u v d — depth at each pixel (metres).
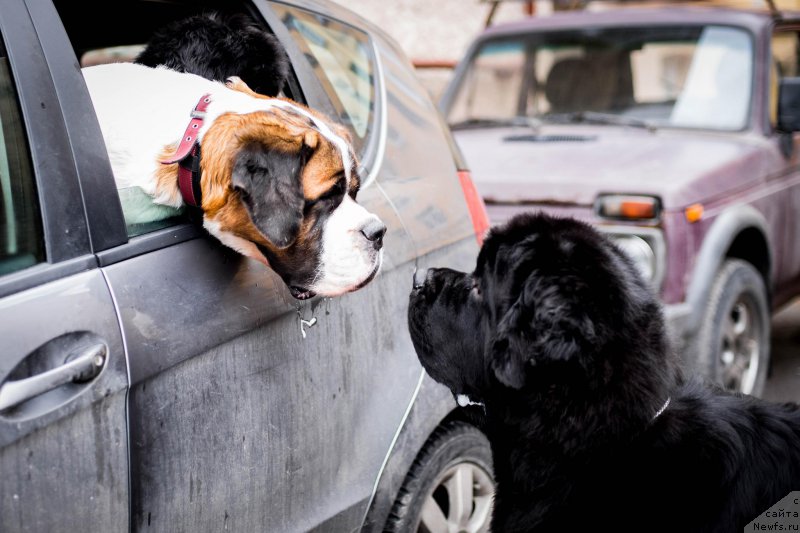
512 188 5.10
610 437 2.15
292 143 2.12
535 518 2.30
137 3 2.91
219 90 2.36
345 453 2.60
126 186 2.16
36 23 2.06
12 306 1.79
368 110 3.07
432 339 2.54
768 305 5.48
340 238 2.24
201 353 2.10
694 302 4.73
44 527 1.76
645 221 4.75
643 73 6.14
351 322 2.62
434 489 2.98
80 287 1.91
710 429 2.22
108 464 1.89
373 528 2.73
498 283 2.30
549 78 6.44
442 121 3.46
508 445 2.36
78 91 2.08
